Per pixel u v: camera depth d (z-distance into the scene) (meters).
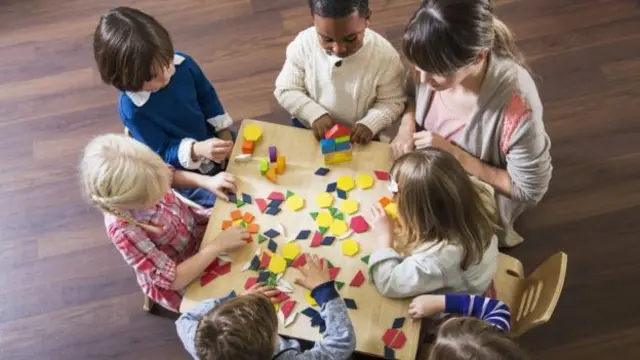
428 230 1.59
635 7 2.75
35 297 2.36
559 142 2.53
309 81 1.97
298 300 1.59
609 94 2.60
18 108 2.70
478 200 1.60
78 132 2.65
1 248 2.45
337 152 1.77
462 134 1.84
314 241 1.67
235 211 1.73
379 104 1.97
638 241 2.34
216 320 1.39
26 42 2.83
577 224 2.39
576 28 2.73
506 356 1.36
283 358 1.48
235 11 2.85
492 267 1.68
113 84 1.83
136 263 1.68
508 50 1.63
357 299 1.60
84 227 2.48
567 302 2.26
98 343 2.28
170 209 1.81
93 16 2.88
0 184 2.56
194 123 2.06
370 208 1.72
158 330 2.29
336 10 1.61
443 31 1.47
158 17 2.85
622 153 2.49
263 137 1.85
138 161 1.57
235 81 2.71
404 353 1.53
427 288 1.59
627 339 2.19
